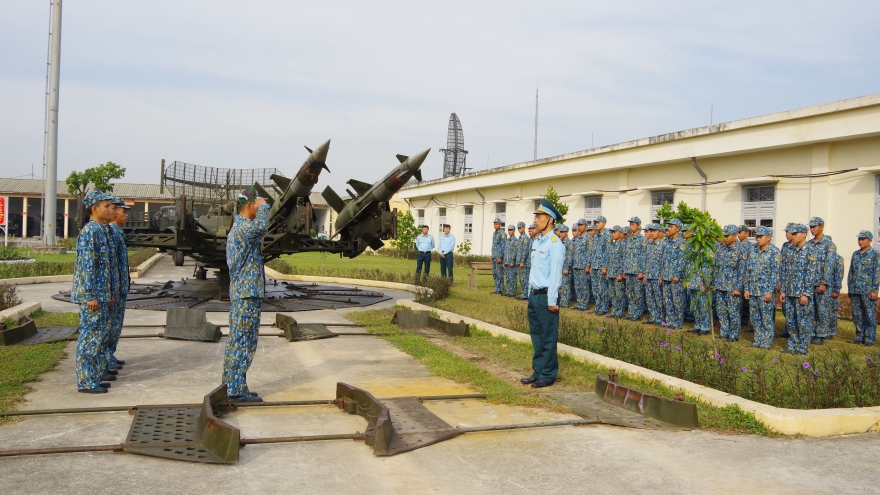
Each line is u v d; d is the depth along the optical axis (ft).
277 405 19.54
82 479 13.46
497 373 25.18
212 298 44.70
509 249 53.31
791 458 15.97
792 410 18.66
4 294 38.06
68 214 142.51
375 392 21.76
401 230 109.70
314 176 38.50
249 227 19.89
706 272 32.27
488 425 18.22
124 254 24.48
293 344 30.17
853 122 43.42
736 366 24.73
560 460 15.53
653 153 60.49
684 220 38.65
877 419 18.56
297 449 15.84
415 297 48.52
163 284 51.42
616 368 24.45
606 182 69.26
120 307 24.18
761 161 51.42
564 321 33.47
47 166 92.02
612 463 15.38
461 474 14.48
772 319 32.30
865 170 43.83
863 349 32.37
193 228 40.57
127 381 22.40
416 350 28.71
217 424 15.25
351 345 30.32
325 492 13.28
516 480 14.20
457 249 103.65
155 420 17.33
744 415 18.86
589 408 20.11
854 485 14.25
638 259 41.04
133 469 14.15
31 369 22.75
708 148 54.65
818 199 47.03
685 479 14.43
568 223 75.56
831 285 33.78
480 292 56.54
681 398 19.08
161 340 30.22
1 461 14.29
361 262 97.60
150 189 154.71
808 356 29.58
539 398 21.25
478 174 95.30
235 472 14.21
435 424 17.90
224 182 61.16
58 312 37.29
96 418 17.78
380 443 15.49
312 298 47.09
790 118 47.39
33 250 90.43
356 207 43.34
